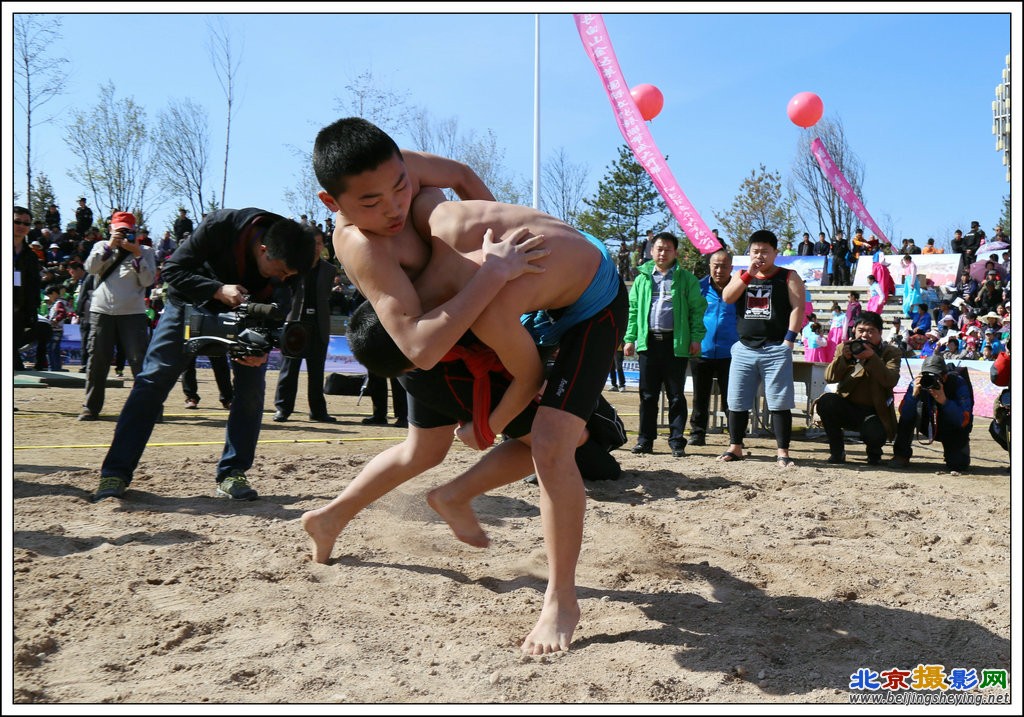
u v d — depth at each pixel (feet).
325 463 18.54
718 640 8.84
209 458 18.72
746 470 19.76
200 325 14.07
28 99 73.77
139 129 91.50
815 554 12.22
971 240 80.28
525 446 10.48
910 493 17.42
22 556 10.91
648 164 38.47
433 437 10.69
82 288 36.78
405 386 10.05
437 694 7.48
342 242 8.68
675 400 22.70
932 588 10.75
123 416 14.73
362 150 7.95
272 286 14.78
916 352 61.52
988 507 16.02
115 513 13.47
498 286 8.21
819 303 75.10
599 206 150.92
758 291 21.21
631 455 22.43
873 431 21.83
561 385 9.00
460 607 9.81
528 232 8.75
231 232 14.15
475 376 9.36
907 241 80.53
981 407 36.58
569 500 8.78
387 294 8.36
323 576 10.78
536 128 35.29
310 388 28.14
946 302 65.62
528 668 8.04
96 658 8.17
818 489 17.58
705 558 11.96
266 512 13.93
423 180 9.53
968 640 8.97
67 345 51.34
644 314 22.58
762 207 132.16
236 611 9.35
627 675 7.91
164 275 14.32
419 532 12.98
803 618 9.54
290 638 8.63
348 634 8.82
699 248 38.88
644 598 10.21
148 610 9.37
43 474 16.30
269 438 23.70
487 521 13.94
